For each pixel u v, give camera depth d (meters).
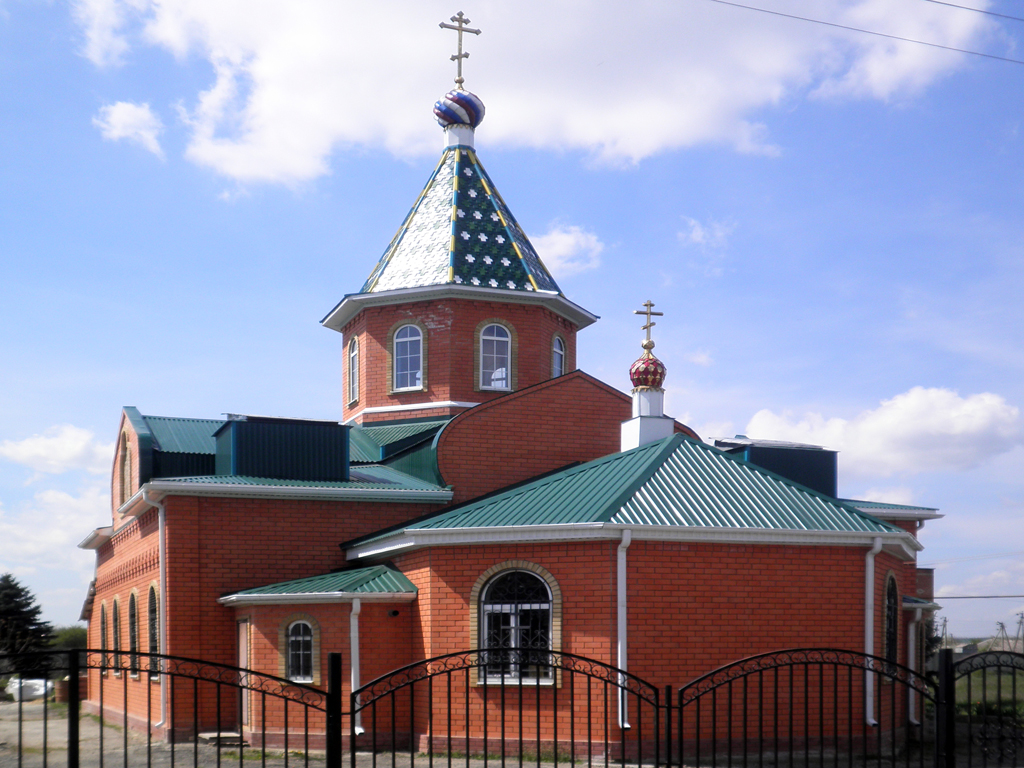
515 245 25.88
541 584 16.66
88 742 19.56
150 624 20.98
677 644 16.06
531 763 15.49
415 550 17.97
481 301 25.09
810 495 17.77
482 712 16.62
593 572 16.16
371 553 19.33
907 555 18.56
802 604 16.77
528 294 25.11
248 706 18.56
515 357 25.11
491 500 18.47
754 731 16.19
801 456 24.05
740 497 17.33
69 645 47.59
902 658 19.12
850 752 12.27
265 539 20.47
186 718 19.42
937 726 12.34
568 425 22.91
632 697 15.79
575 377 23.16
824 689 16.70
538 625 16.59
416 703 17.33
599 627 15.99
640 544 16.16
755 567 16.62
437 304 25.02
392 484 21.69
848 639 16.91
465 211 26.00
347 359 27.20
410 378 25.22
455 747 16.69
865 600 17.12
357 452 24.11
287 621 18.16
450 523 17.27
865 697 16.89
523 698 16.34
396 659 17.80
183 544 19.91
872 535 16.98
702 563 16.39
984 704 12.63
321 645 17.88
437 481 21.78
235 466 20.84
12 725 23.98
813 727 16.55
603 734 15.65
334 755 10.98
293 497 20.66
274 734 17.95
